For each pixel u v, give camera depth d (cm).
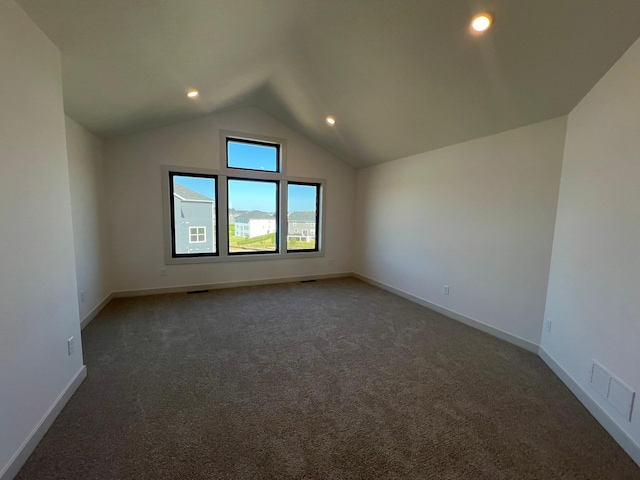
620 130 175
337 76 301
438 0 184
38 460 142
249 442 157
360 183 550
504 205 296
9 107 139
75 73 224
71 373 194
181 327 313
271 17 220
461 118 297
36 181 161
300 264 538
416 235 417
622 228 169
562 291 235
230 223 478
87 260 328
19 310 143
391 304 408
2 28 135
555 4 165
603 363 179
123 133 389
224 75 308
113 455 146
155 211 422
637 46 164
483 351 271
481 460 148
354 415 180
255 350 264
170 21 196
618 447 158
